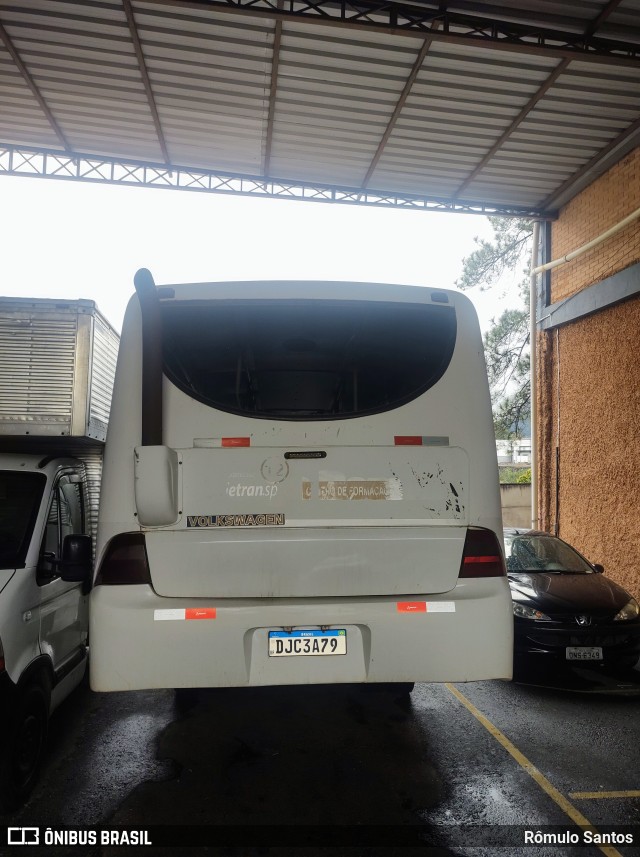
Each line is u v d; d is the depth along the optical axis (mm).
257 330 3799
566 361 12078
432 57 8023
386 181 11281
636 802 3680
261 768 4090
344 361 3834
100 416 5727
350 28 7105
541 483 12742
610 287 10430
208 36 7848
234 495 3414
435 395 3654
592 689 5867
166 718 4973
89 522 5691
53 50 8273
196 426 3477
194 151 10578
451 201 11977
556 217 12328
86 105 9453
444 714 5148
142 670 3256
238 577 3354
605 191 10766
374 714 5113
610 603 6227
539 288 12859
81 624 4969
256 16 7012
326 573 3385
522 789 3834
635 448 10078
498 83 8484
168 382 3525
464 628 3400
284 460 3459
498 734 4723
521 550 7746
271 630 3352
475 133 9703
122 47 8141
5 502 4309
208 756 4266
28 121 9969
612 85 8516
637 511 9992
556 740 4613
